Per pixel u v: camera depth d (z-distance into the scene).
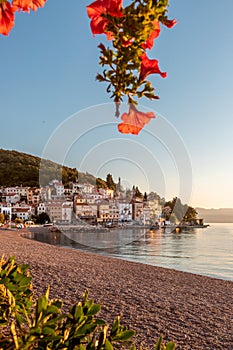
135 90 0.84
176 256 28.02
